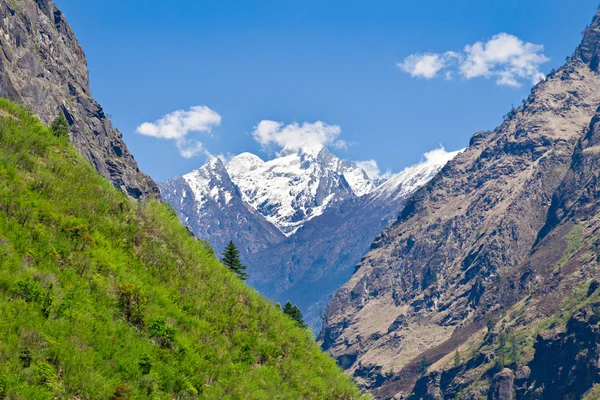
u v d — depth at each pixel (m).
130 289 27.53
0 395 19.45
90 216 31.06
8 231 26.73
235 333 30.56
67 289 25.75
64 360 22.23
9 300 23.45
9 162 30.78
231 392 26.42
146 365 24.36
